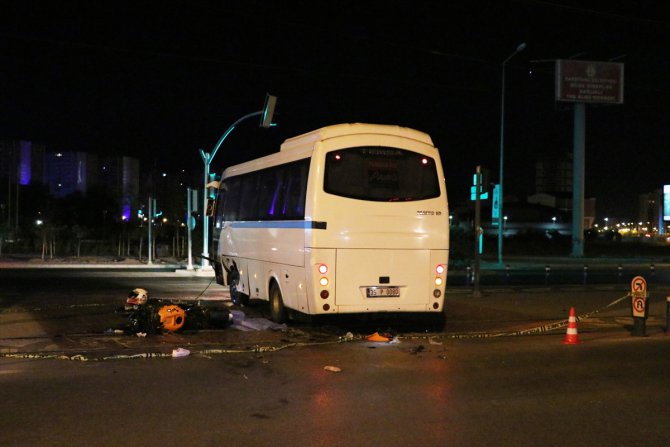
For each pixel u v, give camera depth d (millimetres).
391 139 12016
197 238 42750
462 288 23359
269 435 5988
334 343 11250
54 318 13625
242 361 9508
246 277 15523
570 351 10680
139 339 11156
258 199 14656
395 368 9133
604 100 51594
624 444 5848
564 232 90125
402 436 6000
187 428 6180
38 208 67312
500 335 12547
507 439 5953
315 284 11438
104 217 60750
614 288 23891
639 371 9031
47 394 7422
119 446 5648
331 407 6980
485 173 20125
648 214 185250
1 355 9664
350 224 11578
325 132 11758
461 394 7617
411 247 11945
